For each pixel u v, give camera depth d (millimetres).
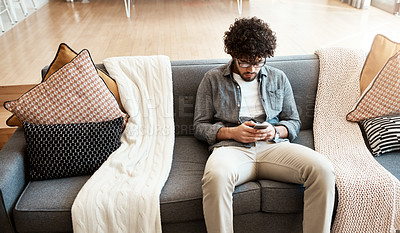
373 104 1825
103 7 5273
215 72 1808
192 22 4348
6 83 2766
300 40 3590
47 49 3564
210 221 1471
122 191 1509
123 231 1490
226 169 1480
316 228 1478
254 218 1609
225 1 5391
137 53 3367
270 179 1648
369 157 1673
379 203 1508
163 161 1701
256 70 1690
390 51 1887
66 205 1486
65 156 1649
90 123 1729
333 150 1754
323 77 1981
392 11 4383
